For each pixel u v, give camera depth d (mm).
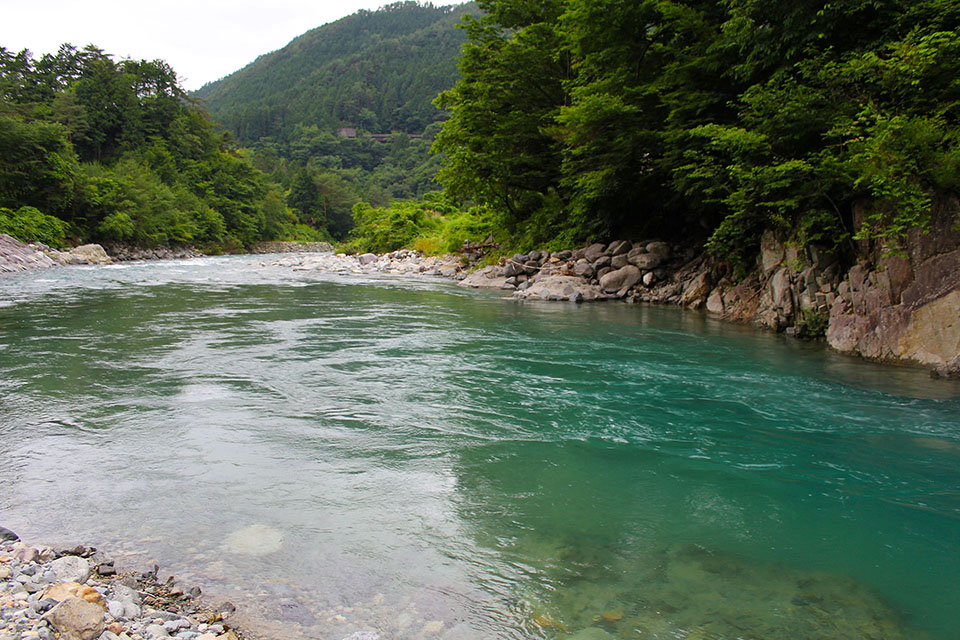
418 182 149000
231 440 5250
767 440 5547
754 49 12812
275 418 5891
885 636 2793
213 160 80938
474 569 3314
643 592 3125
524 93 25016
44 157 43219
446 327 11797
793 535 3812
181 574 3158
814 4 11602
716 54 14727
